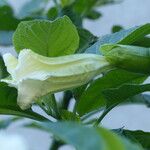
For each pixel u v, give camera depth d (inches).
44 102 19.8
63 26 18.0
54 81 17.1
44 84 16.9
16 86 17.0
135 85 19.1
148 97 26.0
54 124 10.5
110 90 19.5
